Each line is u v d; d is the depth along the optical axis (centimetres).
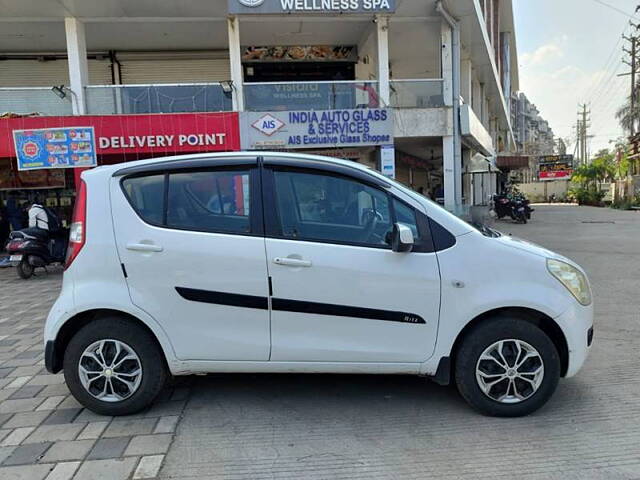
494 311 355
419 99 1532
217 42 1686
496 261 351
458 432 335
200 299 351
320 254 348
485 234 371
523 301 345
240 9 1355
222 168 365
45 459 308
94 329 358
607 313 637
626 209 3378
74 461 305
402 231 332
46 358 361
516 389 353
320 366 355
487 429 339
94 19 1414
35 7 1333
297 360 354
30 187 1507
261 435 336
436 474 288
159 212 362
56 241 1045
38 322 651
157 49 1734
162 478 287
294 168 364
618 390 398
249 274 348
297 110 1429
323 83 1448
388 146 1471
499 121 4191
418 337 352
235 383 422
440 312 349
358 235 357
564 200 5834
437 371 355
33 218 1024
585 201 4666
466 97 2075
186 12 1412
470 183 2225
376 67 1529
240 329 353
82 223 362
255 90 1420
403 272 347
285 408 375
